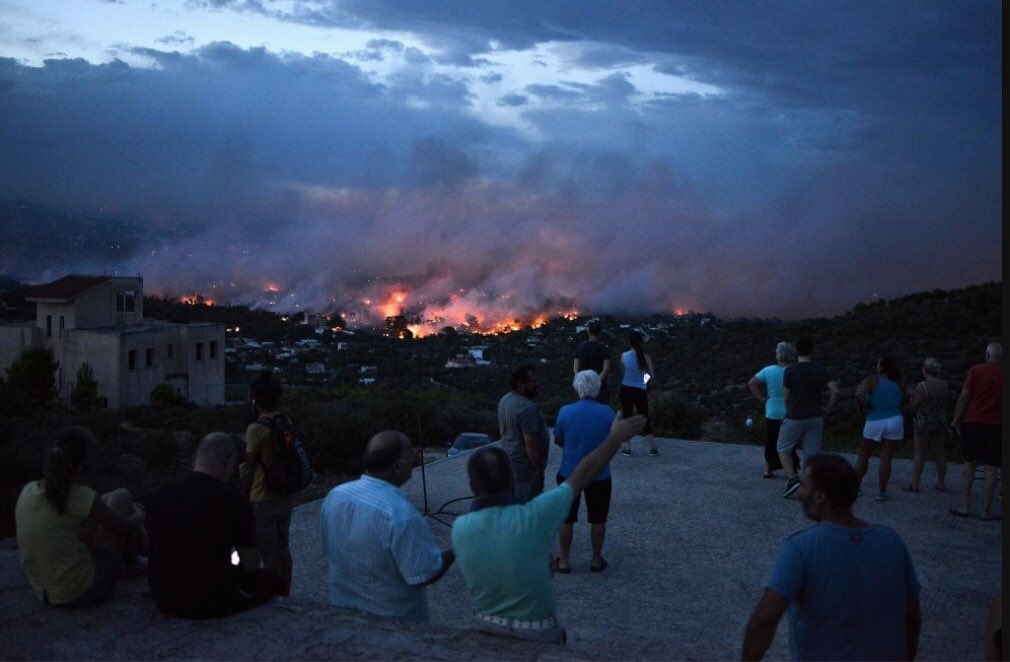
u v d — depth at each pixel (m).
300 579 6.36
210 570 3.76
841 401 19.77
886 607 2.64
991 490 7.58
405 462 3.82
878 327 36.16
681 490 8.91
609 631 5.17
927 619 5.27
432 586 6.15
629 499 8.57
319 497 12.17
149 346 43.28
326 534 3.84
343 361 81.06
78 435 3.93
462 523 3.42
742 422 19.80
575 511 6.31
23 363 38.34
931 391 8.52
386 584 3.75
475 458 3.42
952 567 6.31
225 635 3.58
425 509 8.32
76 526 3.86
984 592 5.77
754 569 6.41
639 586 6.04
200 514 3.76
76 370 41.50
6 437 17.69
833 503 2.72
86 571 3.88
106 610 3.87
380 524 3.66
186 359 46.19
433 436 19.12
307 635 3.54
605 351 8.94
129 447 19.69
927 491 8.74
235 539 3.86
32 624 3.68
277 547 5.45
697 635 5.11
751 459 10.51
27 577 4.02
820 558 2.64
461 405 25.08
